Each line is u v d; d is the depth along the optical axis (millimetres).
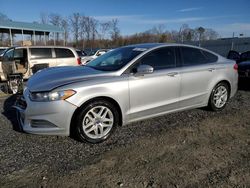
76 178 3053
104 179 3029
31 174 3152
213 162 3406
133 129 4633
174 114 5457
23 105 4012
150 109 4520
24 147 3912
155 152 3705
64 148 3881
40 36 30094
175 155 3605
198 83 5109
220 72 5469
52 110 3736
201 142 4047
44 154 3684
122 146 3928
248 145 3939
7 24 23609
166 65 4730
